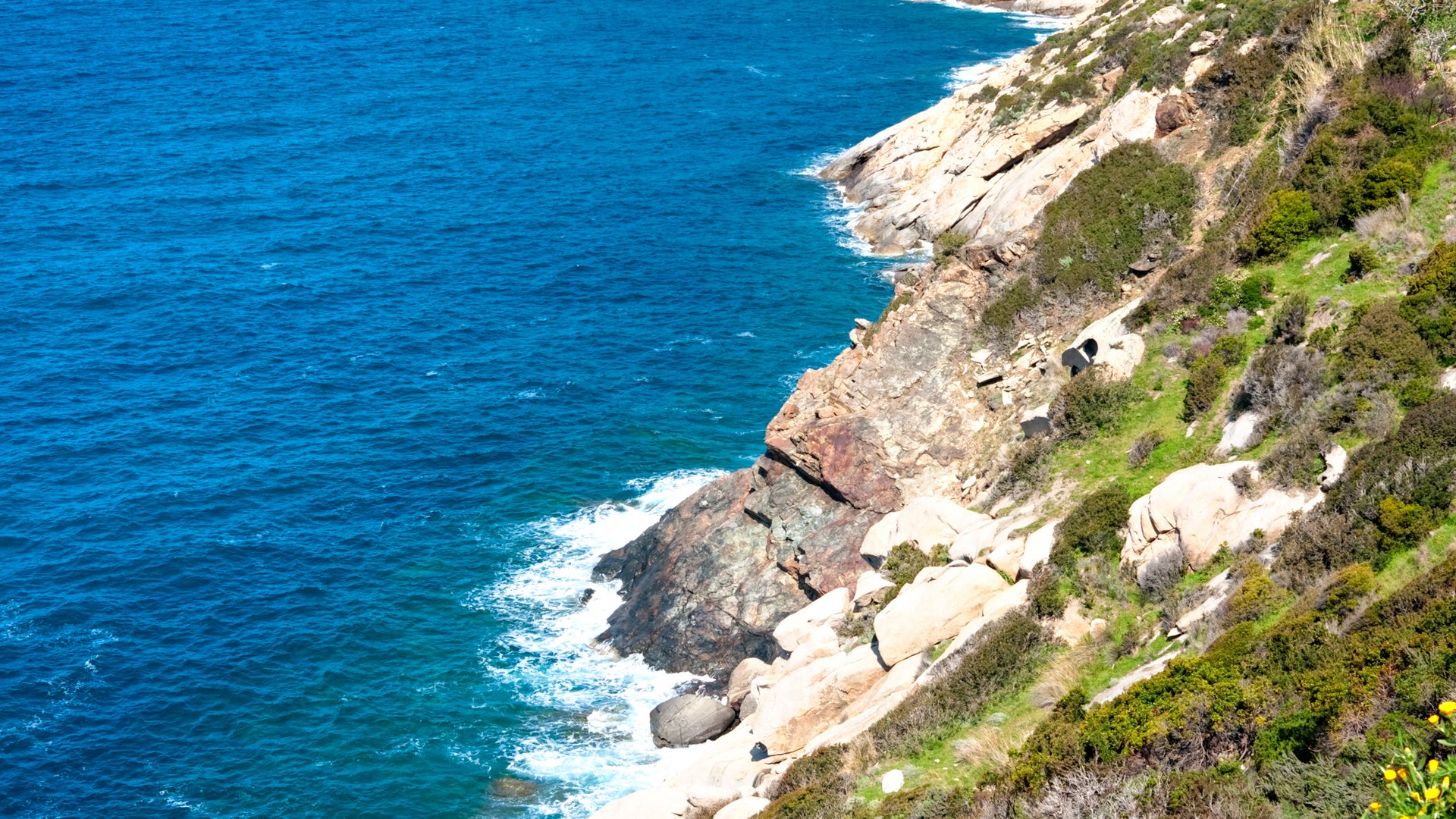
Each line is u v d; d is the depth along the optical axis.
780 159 118.25
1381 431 31.84
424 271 92.31
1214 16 65.12
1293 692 24.70
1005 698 32.00
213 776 46.16
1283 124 50.12
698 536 53.53
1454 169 39.97
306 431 69.94
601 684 49.97
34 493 63.94
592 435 68.88
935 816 27.78
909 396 51.47
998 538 38.97
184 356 79.06
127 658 52.19
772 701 37.88
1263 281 40.94
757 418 70.50
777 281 89.38
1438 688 22.02
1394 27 46.91
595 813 42.28
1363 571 27.02
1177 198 51.72
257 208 105.81
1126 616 32.56
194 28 178.00
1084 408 41.88
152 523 61.47
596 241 97.56
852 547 48.62
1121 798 23.58
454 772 45.69
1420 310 34.62
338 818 43.94
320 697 49.88
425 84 148.62
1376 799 20.70
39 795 45.25
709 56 162.75
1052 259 52.12
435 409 72.00
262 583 56.94
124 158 119.06
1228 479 33.06
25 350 79.56
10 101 137.62
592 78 151.25
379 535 60.47
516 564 58.00
